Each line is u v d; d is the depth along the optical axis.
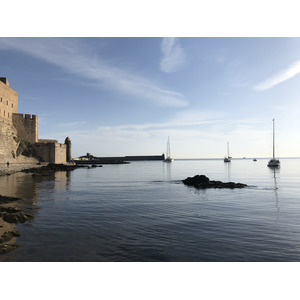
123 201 15.18
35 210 12.04
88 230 8.76
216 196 17.64
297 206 13.84
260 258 6.46
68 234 8.23
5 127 50.06
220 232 8.68
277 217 11.11
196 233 8.54
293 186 24.50
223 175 43.59
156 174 44.81
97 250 6.82
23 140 59.56
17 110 61.09
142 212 11.99
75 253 6.58
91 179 31.80
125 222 10.00
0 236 7.74
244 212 12.16
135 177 36.56
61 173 42.31
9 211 11.23
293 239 7.94
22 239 7.60
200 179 25.89
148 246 7.19
